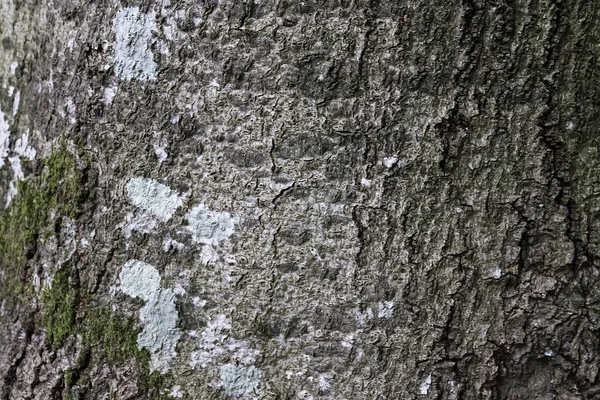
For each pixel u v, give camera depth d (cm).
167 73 89
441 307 88
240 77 88
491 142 87
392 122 87
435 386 88
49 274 94
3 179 100
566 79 87
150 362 90
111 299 91
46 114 95
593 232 88
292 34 87
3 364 95
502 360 89
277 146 88
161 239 90
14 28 99
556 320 88
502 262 88
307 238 88
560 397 89
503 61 87
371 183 88
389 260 88
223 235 89
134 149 90
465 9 86
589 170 88
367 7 86
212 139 89
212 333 89
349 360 88
